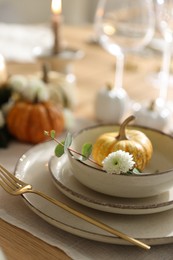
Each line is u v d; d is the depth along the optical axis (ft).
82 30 5.57
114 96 3.23
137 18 3.65
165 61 4.10
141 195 2.08
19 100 2.94
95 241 2.01
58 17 3.98
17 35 5.11
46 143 2.54
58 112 2.87
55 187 2.24
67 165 2.30
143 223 2.03
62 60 3.92
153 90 3.91
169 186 2.10
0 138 2.75
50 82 3.28
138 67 4.43
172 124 3.21
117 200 2.11
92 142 2.42
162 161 2.39
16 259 1.90
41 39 5.01
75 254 1.93
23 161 2.39
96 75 4.14
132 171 2.05
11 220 2.10
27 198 2.10
